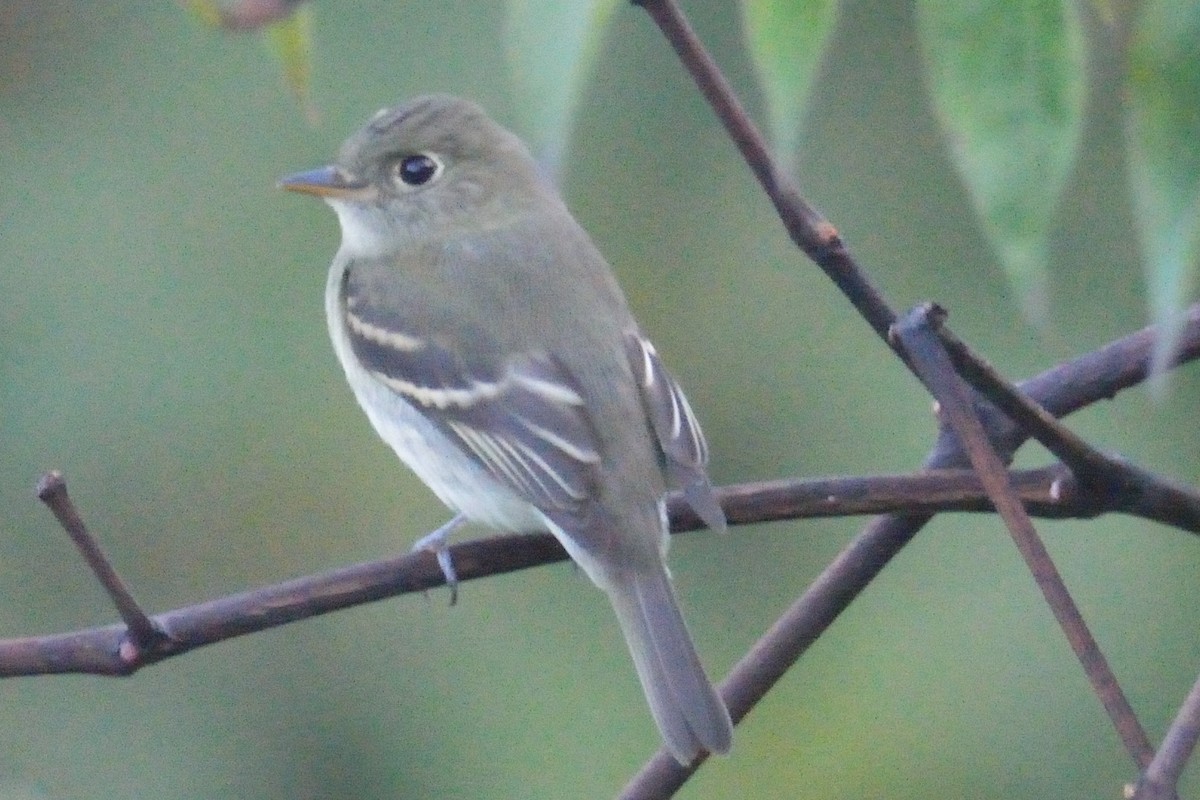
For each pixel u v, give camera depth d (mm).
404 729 10797
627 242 10977
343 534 10820
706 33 10797
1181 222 2973
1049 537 10352
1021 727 10148
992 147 3338
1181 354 4852
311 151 10789
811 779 10258
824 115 10891
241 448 10812
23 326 10914
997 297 10586
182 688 11062
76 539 4340
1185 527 4559
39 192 11023
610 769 10398
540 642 10656
